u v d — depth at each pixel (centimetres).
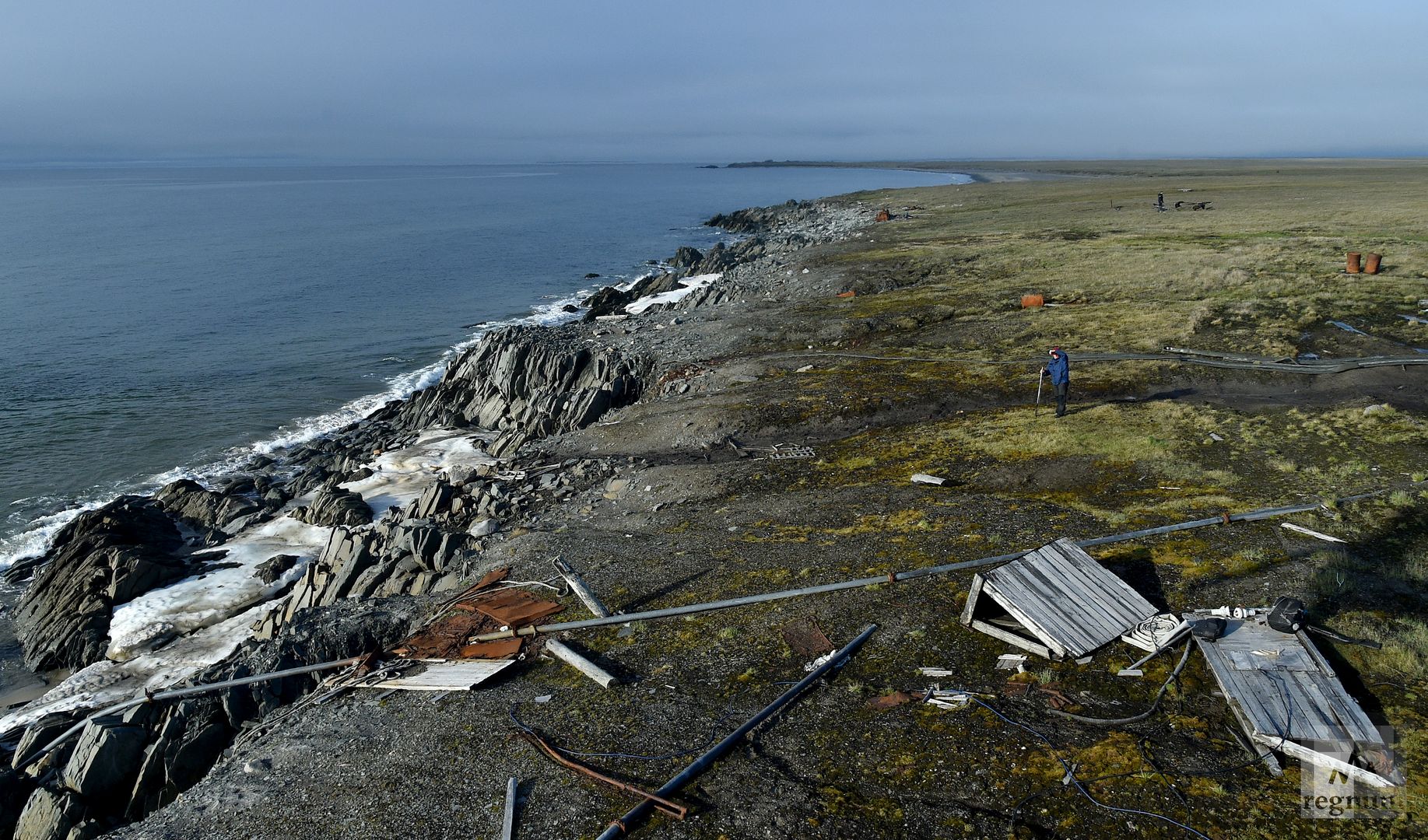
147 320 6625
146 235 13012
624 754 1295
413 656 1708
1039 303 4384
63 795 1581
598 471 2892
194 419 4462
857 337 4197
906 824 1100
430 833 1180
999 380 3234
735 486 2556
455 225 15162
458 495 2858
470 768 1309
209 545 3019
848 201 15225
